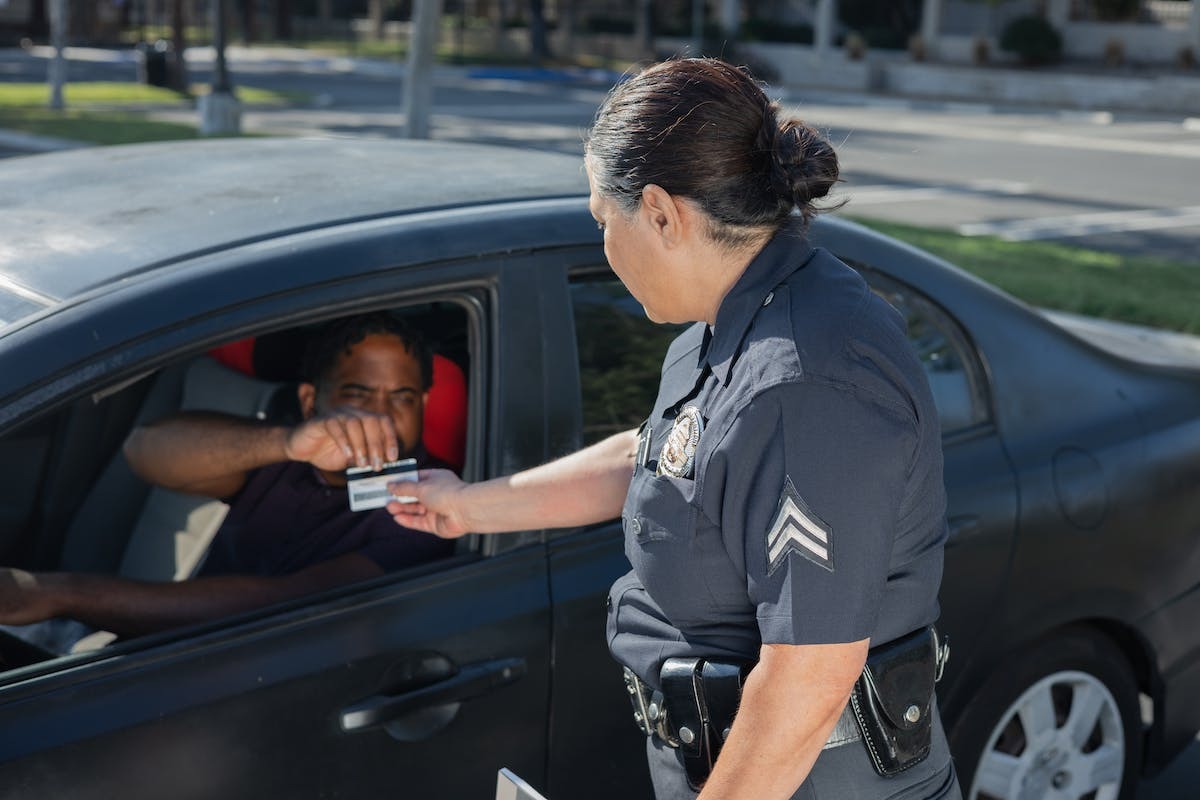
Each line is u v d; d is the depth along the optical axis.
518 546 2.04
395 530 2.17
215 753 1.73
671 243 1.44
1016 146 19.48
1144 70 29.91
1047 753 2.68
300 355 2.45
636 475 1.56
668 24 39.81
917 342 2.52
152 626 2.09
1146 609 2.75
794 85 31.81
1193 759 3.44
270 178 2.31
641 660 1.60
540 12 36.97
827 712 1.39
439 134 17.91
